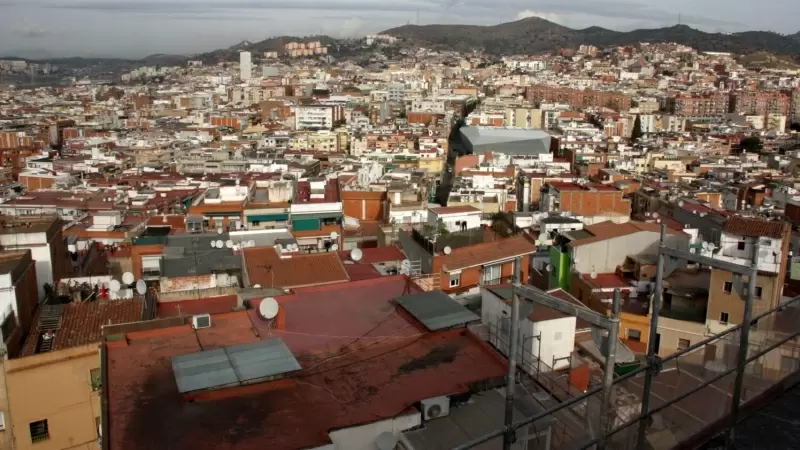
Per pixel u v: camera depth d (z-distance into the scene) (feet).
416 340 102.06
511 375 59.31
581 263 205.77
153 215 300.61
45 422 122.52
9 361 118.11
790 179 490.90
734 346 75.25
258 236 210.59
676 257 71.77
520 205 452.35
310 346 99.50
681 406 59.62
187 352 96.37
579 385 104.17
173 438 73.97
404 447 75.31
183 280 150.82
